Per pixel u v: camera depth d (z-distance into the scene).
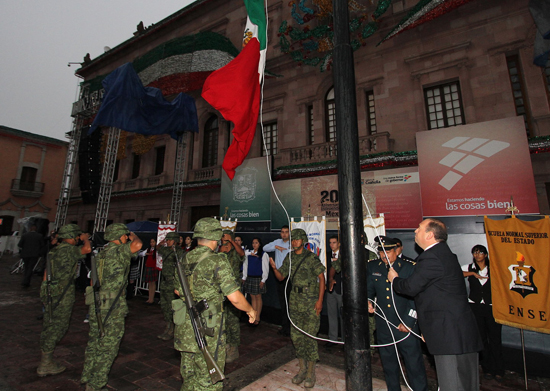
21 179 26.02
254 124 4.92
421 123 9.89
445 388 2.47
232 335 4.45
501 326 4.10
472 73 9.33
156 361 4.31
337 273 5.05
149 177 17.11
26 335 5.23
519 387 3.76
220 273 2.50
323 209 9.22
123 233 3.46
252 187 11.16
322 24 12.00
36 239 10.19
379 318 3.28
